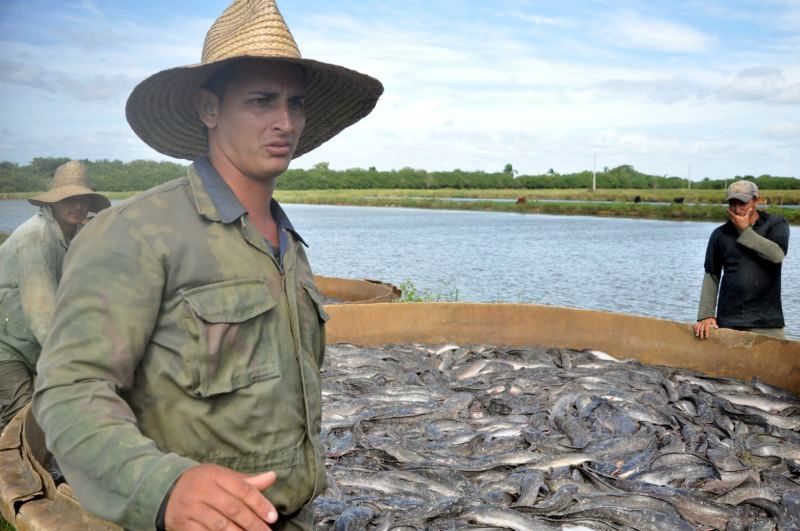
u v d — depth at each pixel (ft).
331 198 357.41
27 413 12.14
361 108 7.76
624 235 129.59
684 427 16.44
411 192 455.22
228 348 5.66
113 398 4.96
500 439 15.34
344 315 23.59
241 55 5.76
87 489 4.72
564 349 23.27
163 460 4.56
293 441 6.06
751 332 21.79
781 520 12.09
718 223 171.94
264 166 6.07
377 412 16.87
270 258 6.13
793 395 19.26
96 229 5.42
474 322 24.13
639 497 12.19
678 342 21.91
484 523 11.46
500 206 275.59
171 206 5.72
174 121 6.97
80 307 5.11
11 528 9.12
